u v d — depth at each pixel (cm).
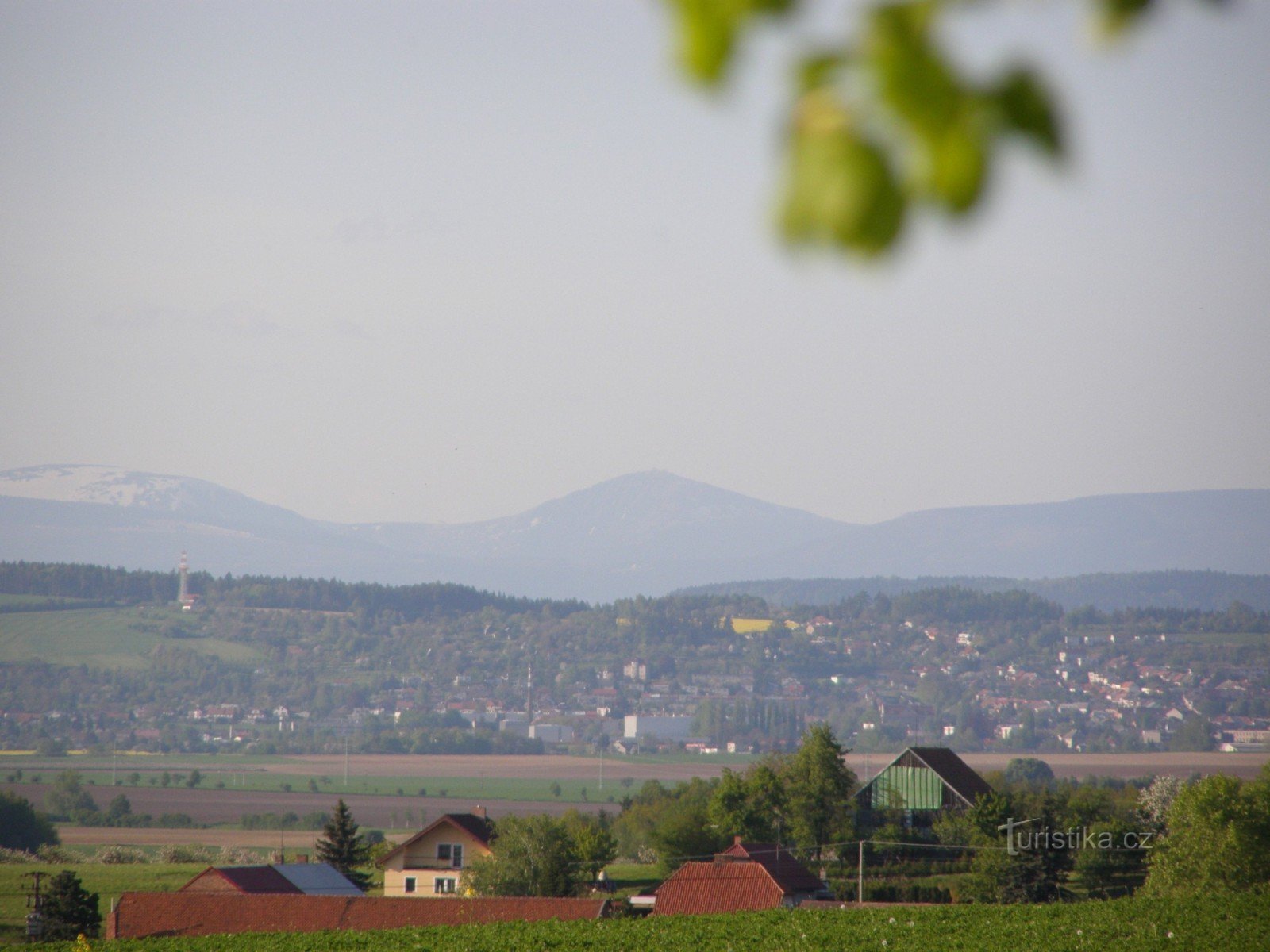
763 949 14425
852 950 14188
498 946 14850
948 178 601
